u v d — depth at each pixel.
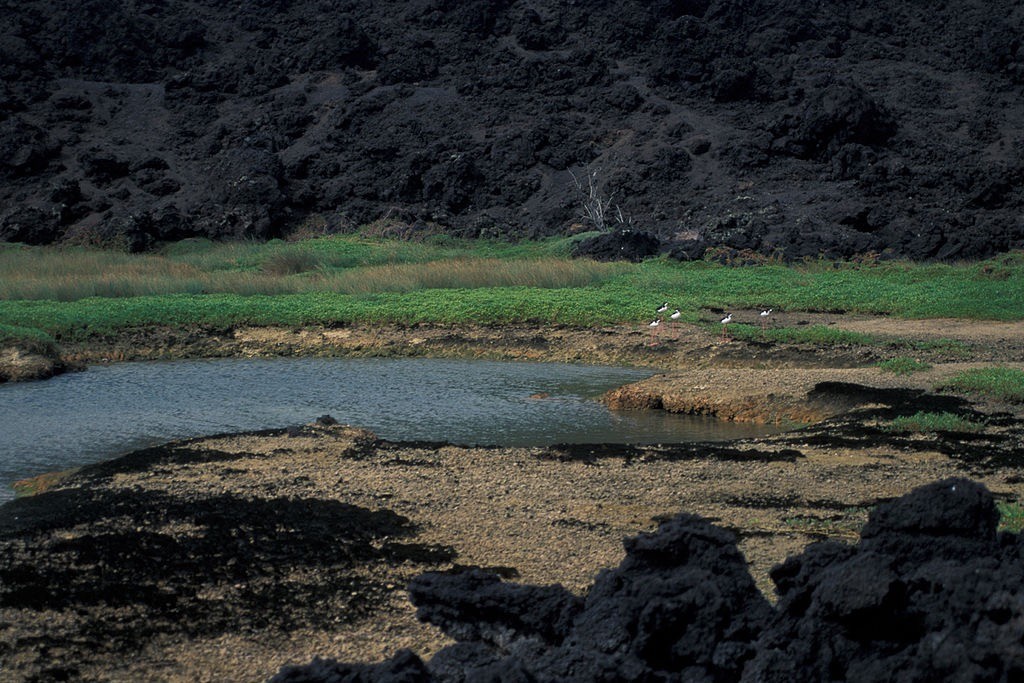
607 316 28.94
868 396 17.36
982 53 75.81
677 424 17.53
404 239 56.44
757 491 11.80
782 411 17.62
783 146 63.56
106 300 32.59
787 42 76.69
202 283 36.47
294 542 10.28
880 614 5.06
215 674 7.55
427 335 27.84
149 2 83.94
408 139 69.19
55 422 17.91
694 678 5.30
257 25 83.19
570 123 69.25
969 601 4.99
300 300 32.38
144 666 7.68
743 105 69.94
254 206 61.22
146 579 9.37
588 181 63.22
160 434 16.88
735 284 36.19
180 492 12.16
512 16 80.94
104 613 8.64
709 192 60.28
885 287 34.78
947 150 63.41
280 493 12.05
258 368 24.61
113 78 77.06
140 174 65.31
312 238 58.81
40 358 23.45
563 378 22.86
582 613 5.90
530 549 9.92
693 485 12.13
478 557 9.75
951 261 48.94
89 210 61.06
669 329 27.27
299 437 15.15
